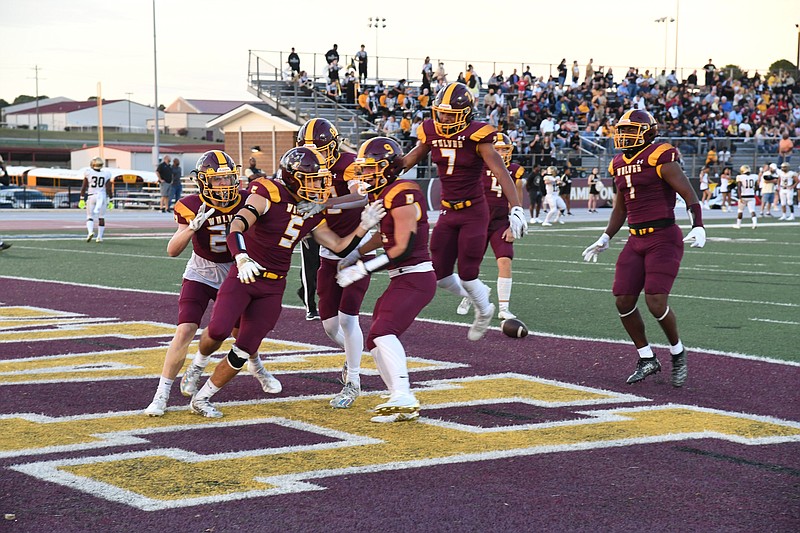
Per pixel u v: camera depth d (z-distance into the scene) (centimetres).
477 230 818
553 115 4203
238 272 607
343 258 634
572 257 1811
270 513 444
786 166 3147
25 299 1213
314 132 649
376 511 447
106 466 517
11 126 14238
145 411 637
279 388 705
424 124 838
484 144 804
